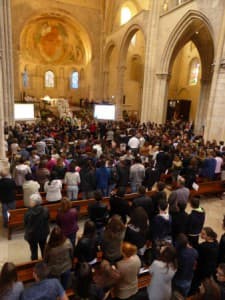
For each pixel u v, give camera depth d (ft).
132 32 70.13
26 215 12.98
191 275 10.70
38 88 110.93
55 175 18.70
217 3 39.40
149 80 59.00
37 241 13.16
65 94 114.83
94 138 39.88
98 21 92.38
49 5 84.79
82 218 20.86
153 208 15.12
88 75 102.63
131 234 12.38
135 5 77.46
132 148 32.04
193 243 13.66
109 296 9.76
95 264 11.16
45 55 108.17
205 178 26.35
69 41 107.55
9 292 7.17
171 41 52.29
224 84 38.14
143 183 22.08
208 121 40.88
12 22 80.33
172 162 27.43
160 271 9.12
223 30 37.91
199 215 13.67
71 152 26.55
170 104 84.02
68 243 10.41
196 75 82.94
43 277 8.32
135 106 100.27
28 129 43.01
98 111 62.34
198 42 60.34
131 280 9.61
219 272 8.92
